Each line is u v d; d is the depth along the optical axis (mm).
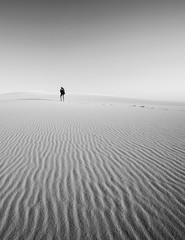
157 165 5496
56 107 21609
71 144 7461
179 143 7590
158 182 4535
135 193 4078
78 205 3680
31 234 2992
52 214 3426
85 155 6289
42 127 10547
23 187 4312
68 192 4117
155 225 3176
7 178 4730
